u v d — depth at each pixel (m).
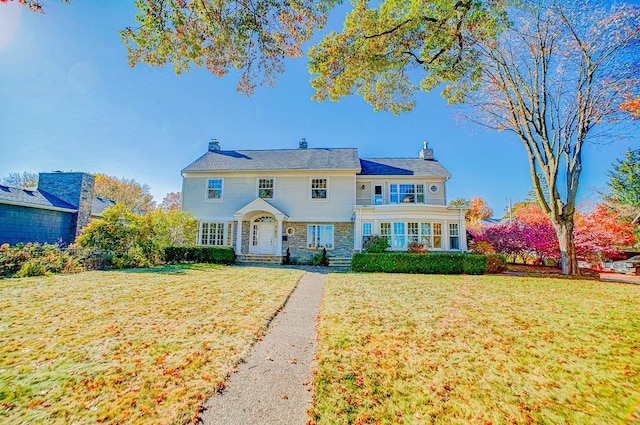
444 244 15.38
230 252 16.42
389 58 7.30
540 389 3.15
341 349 4.16
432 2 6.20
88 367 3.45
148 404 2.79
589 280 10.91
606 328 5.08
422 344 4.35
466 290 8.43
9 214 14.20
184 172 18.45
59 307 5.88
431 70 7.60
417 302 6.91
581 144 12.98
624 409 2.80
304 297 7.66
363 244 15.90
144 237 13.91
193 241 17.48
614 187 25.88
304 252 17.58
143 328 4.80
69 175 17.64
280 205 18.11
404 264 12.88
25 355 3.71
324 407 2.84
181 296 7.10
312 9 5.54
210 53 6.02
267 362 3.80
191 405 2.80
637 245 19.69
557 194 13.47
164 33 5.41
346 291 8.20
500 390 3.13
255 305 6.46
